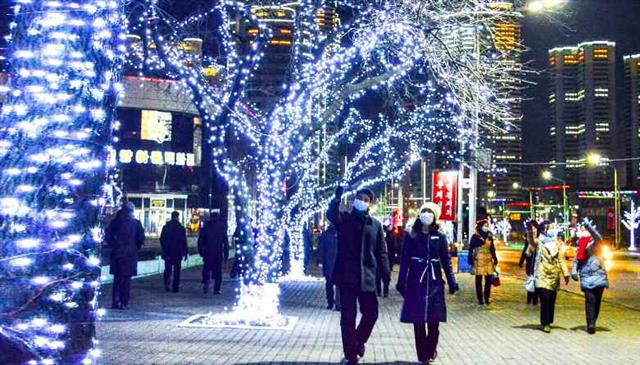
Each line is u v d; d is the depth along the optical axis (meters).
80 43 5.02
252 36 14.05
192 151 58.88
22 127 4.87
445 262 9.31
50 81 4.92
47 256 4.76
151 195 57.34
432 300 9.16
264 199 13.31
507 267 39.94
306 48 13.84
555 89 161.00
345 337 8.90
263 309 12.82
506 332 12.84
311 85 13.56
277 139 13.38
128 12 11.72
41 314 4.71
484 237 18.31
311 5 13.50
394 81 15.77
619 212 84.38
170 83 17.92
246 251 12.99
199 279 24.23
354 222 9.22
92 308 4.99
